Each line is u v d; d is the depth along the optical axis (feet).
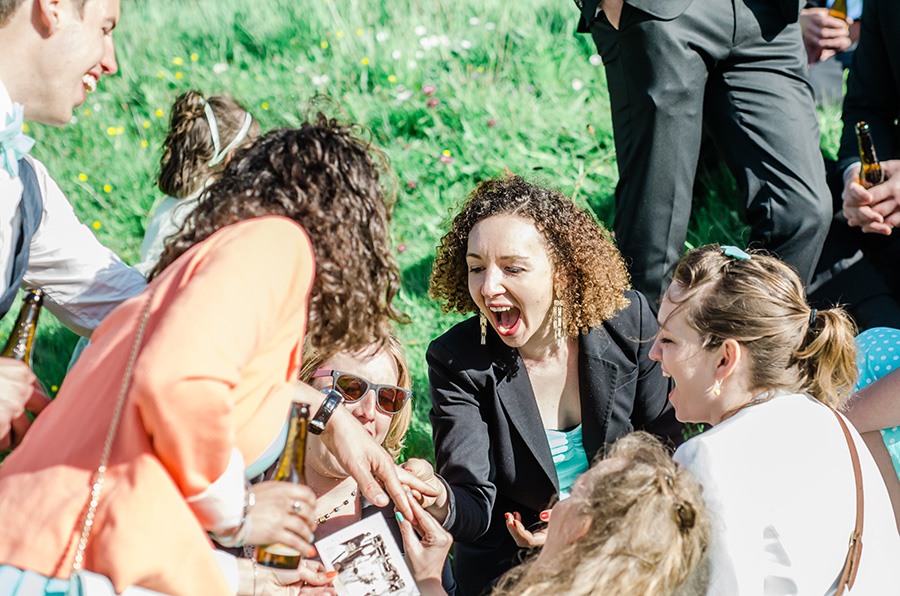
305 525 6.21
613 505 5.32
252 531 5.97
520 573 6.00
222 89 17.26
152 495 5.10
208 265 5.29
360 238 6.05
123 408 5.06
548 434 9.26
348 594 6.79
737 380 6.65
